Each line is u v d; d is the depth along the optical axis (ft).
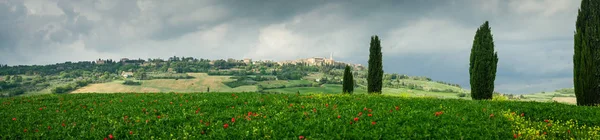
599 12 89.86
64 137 54.65
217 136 52.42
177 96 97.71
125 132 55.93
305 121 57.77
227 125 56.18
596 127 57.82
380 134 50.11
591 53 89.92
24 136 55.01
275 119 60.54
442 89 649.61
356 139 49.55
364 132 51.78
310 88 614.75
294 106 72.84
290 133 53.31
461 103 78.79
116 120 63.52
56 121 64.69
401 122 56.44
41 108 79.66
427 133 50.42
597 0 90.27
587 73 89.86
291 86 636.48
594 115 64.13
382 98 87.92
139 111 72.74
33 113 73.51
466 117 58.39
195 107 74.33
